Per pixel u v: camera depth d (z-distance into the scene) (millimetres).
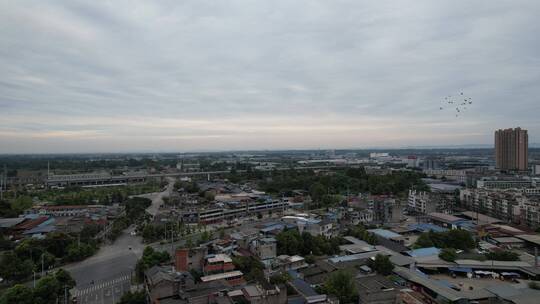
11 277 142375
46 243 173375
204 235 195125
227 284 121625
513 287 128625
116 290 137000
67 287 128000
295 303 111500
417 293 121562
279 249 169625
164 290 113500
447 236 186375
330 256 172000
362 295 119438
